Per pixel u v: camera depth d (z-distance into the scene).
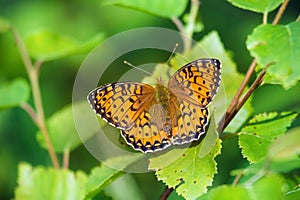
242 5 0.48
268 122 0.49
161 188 0.62
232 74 0.51
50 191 0.51
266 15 0.48
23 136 0.67
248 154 0.48
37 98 0.55
